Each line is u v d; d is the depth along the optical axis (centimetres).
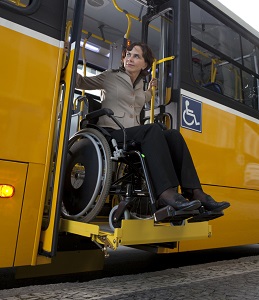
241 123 386
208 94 348
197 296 232
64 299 206
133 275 287
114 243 203
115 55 455
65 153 221
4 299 202
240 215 368
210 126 343
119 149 239
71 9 390
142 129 242
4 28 210
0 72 206
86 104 313
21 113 212
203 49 358
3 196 201
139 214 278
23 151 211
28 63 218
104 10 436
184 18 339
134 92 302
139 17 423
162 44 346
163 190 219
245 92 413
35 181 215
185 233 249
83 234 223
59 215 217
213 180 337
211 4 375
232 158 364
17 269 232
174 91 319
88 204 231
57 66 232
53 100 228
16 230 206
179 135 257
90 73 501
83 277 303
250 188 386
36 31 224
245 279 291
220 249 534
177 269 320
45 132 222
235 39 406
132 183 252
